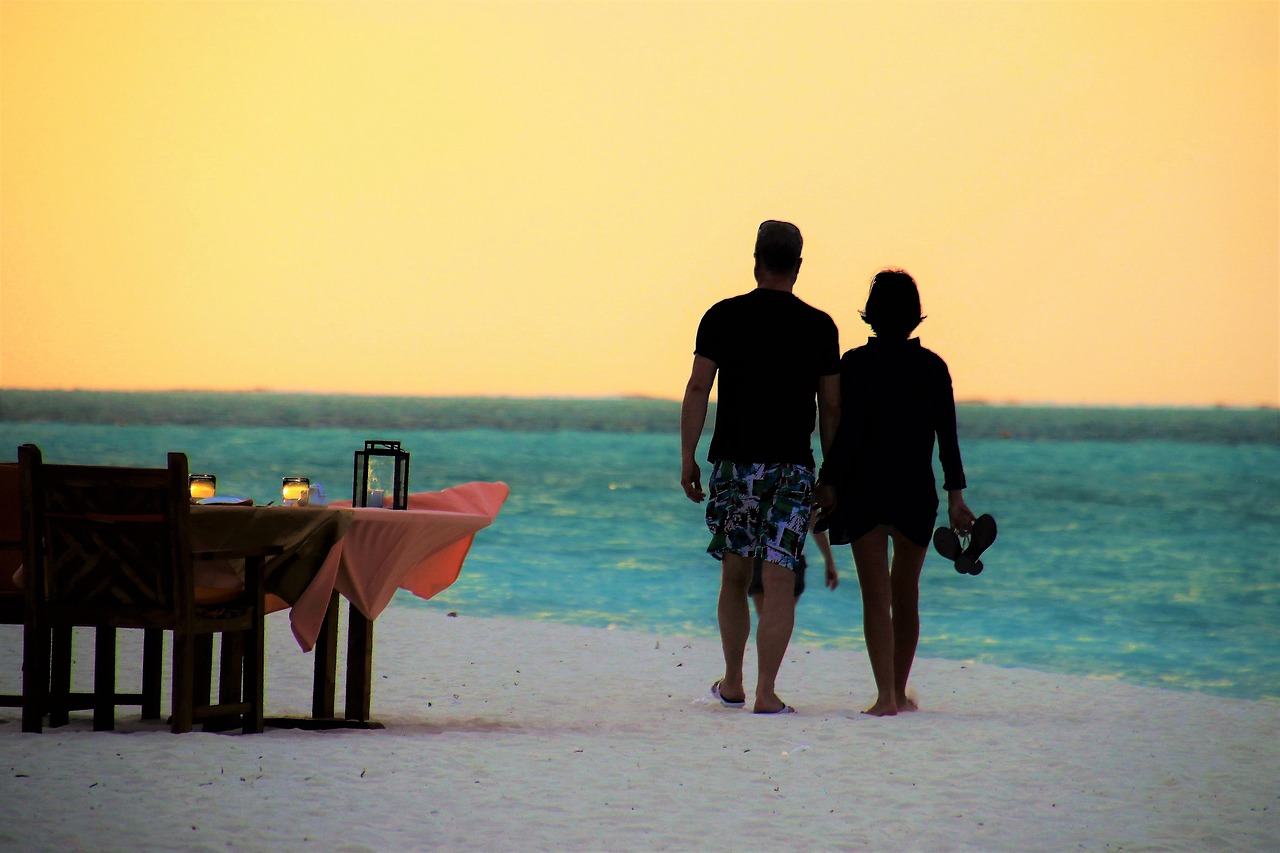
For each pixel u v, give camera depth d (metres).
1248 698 31.44
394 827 13.08
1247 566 72.00
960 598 54.94
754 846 13.09
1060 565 71.75
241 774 14.94
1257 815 15.20
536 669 27.48
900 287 21.22
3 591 18.39
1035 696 25.58
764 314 20.83
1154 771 17.42
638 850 12.75
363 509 18.36
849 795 15.38
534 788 15.07
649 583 55.75
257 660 17.81
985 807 15.04
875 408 20.94
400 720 20.31
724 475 21.05
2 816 12.74
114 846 11.96
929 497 21.17
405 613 37.91
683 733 19.08
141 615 16.88
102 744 16.33
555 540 77.38
